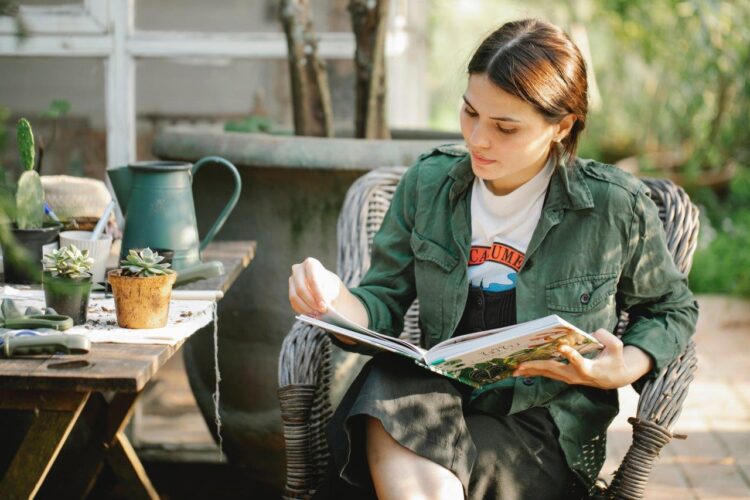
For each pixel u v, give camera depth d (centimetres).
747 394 392
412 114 355
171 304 192
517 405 187
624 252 192
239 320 271
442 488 163
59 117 321
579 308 189
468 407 191
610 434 352
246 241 264
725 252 568
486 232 194
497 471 179
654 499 296
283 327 269
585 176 193
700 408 376
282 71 333
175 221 213
